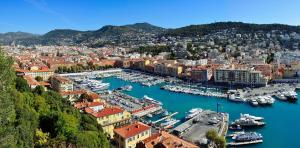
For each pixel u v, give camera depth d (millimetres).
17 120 93188
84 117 143000
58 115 113312
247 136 160875
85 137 100375
